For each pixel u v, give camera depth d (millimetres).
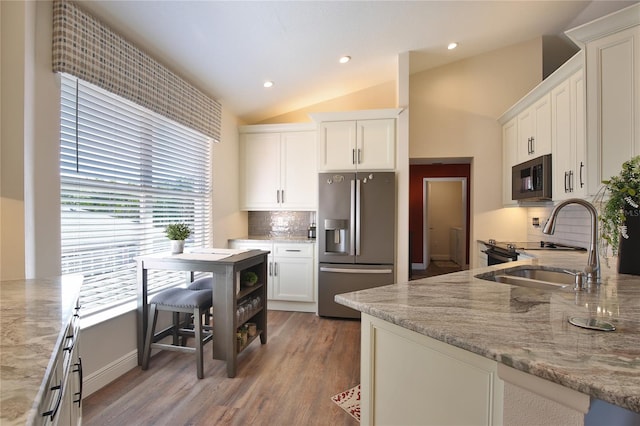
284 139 3975
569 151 2447
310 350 2650
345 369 2316
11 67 1461
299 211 4262
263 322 2773
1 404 535
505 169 3695
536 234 3617
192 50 2533
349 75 3646
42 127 1667
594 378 588
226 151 3748
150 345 2283
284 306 3797
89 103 1994
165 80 2549
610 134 1832
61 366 927
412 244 6238
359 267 3414
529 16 3096
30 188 1617
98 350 2025
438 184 7504
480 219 3859
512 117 3502
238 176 4055
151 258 2301
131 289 2395
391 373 1066
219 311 2242
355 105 4145
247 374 2238
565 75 2463
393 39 3070
